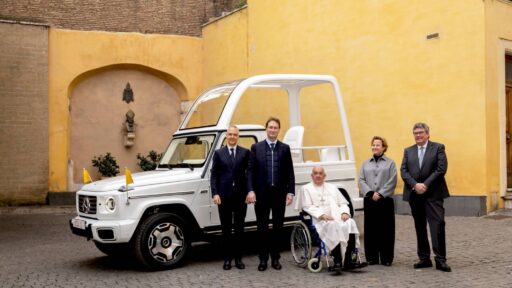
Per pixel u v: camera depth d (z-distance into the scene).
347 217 6.99
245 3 18.88
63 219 13.92
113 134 18.42
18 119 16.75
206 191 7.94
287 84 10.37
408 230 10.26
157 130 18.98
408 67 12.73
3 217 14.40
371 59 13.55
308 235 7.18
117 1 18.28
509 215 11.11
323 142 13.76
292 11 15.78
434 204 6.95
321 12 14.91
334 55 14.52
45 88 17.12
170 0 18.92
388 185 7.30
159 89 19.08
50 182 17.17
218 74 18.55
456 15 11.84
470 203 11.36
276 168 7.28
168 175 7.88
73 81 17.70
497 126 11.62
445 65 12.02
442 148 6.95
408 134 12.72
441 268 6.91
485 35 11.39
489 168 11.34
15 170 16.69
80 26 17.81
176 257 7.59
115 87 18.48
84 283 6.86
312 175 7.26
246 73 17.41
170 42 18.84
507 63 12.34
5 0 16.98
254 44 17.11
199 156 8.36
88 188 7.89
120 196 7.32
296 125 10.43
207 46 19.05
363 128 13.73
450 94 11.91
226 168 7.32
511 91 12.36
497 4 11.74
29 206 16.52
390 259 7.34
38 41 17.06
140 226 7.41
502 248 8.16
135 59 18.41
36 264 8.16
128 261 8.23
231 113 8.44
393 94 13.05
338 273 6.91
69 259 8.52
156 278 7.00
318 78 9.53
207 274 7.14
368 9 13.63
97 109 18.23
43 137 17.06
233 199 7.30
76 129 17.92
